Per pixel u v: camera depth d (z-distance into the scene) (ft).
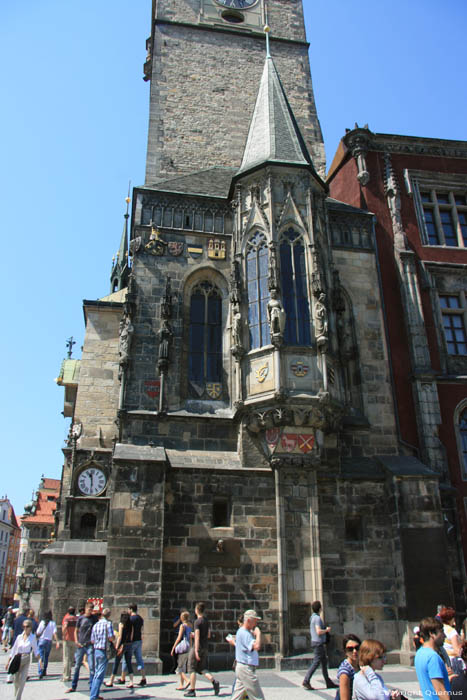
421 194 111.14
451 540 84.28
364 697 26.91
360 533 79.71
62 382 131.44
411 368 94.17
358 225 102.42
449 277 103.81
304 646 69.26
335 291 90.33
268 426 77.00
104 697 50.39
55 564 81.00
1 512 472.44
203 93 124.57
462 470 90.33
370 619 75.10
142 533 68.18
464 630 78.69
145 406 81.56
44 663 66.33
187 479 75.66
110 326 110.73
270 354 78.43
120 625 57.41
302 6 143.84
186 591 70.74
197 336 88.17
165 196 94.27
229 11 137.18
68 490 102.94
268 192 87.97
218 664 67.87
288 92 130.72
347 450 86.33
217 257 92.27
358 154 110.32
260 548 74.23
